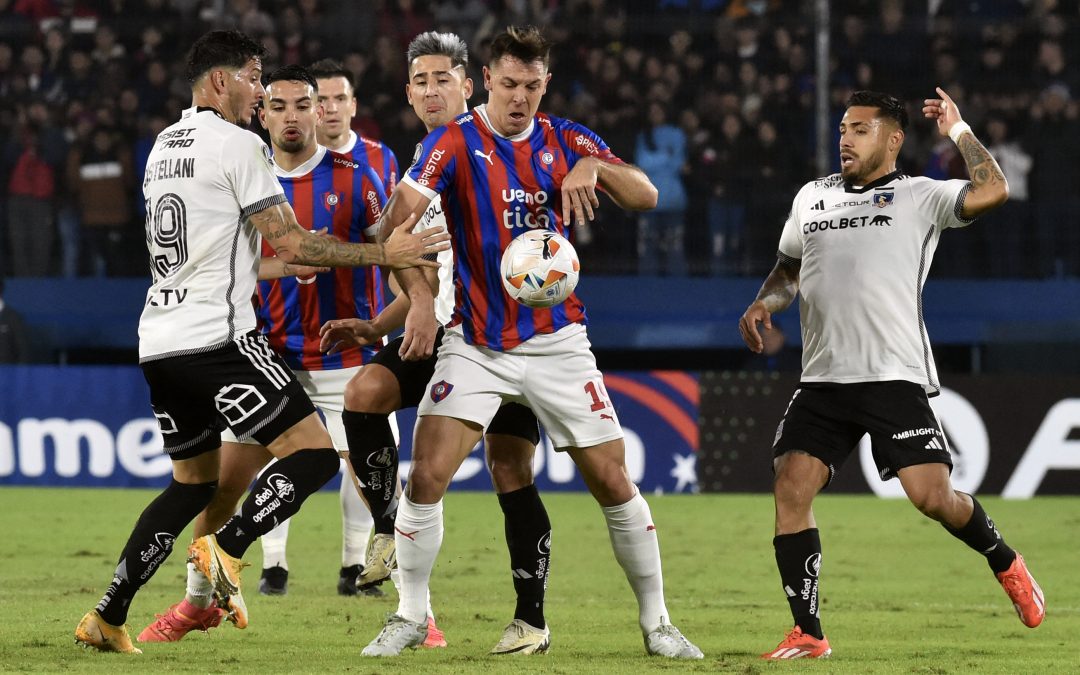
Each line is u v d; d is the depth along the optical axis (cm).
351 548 2431
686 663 1689
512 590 2572
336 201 2358
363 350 2369
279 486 1686
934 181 1847
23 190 5112
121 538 3216
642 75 5381
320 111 2416
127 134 5234
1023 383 4284
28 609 2147
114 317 5159
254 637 1900
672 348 5372
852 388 1834
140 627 2000
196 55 1742
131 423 4291
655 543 1772
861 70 5328
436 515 1733
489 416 1733
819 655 1761
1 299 4878
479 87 5262
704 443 4341
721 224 5200
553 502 4103
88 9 5450
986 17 5462
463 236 1738
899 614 2328
